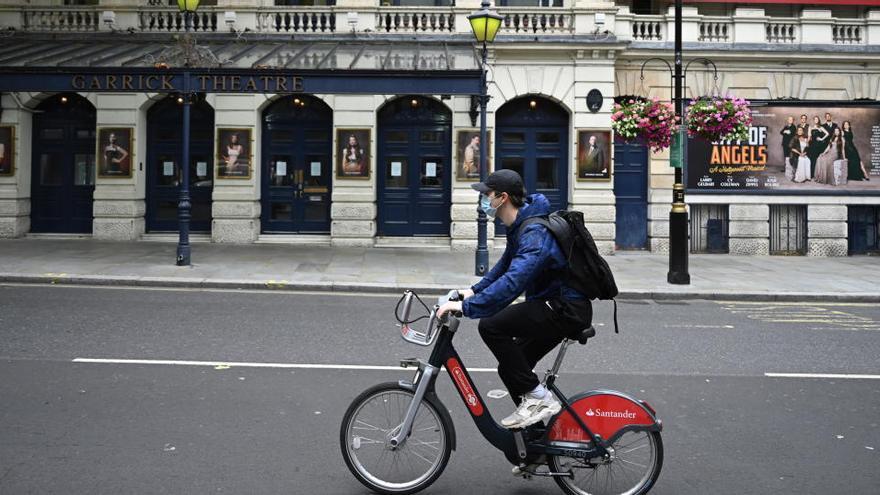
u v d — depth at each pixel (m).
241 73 15.62
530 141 20.19
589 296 4.23
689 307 12.45
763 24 20.00
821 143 20.16
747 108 14.87
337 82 15.93
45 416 5.65
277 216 20.22
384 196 20.19
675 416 5.98
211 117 20.06
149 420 5.61
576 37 19.25
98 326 9.26
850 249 20.39
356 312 10.96
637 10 20.66
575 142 19.47
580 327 4.19
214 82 15.57
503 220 4.39
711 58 19.97
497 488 4.49
